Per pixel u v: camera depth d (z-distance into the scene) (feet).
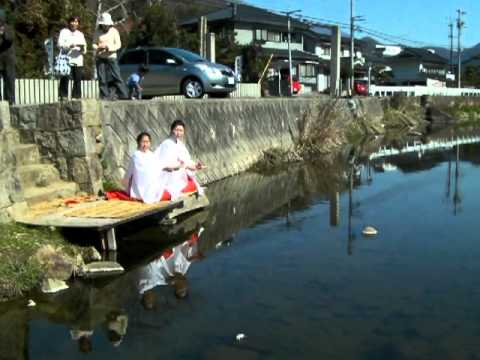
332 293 22.08
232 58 134.92
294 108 70.59
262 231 32.76
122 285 22.89
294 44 192.75
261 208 39.40
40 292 21.71
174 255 27.37
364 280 23.72
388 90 145.07
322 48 213.46
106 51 41.70
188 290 22.40
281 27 181.47
